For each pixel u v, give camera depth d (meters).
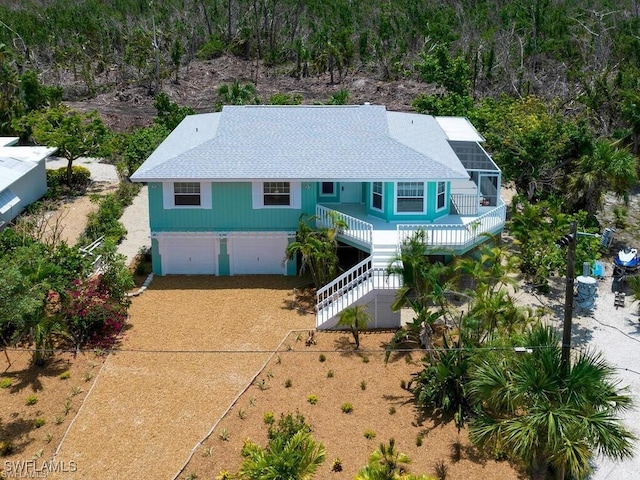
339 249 33.66
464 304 30.23
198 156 32.06
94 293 27.47
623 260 31.38
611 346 26.88
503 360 19.33
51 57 78.44
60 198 42.78
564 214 31.91
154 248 32.28
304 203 31.81
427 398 23.17
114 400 23.48
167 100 55.34
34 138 47.94
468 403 22.73
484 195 33.88
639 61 64.44
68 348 26.39
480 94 67.69
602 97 48.25
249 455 18.56
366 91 71.25
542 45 71.50
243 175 30.98
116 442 21.53
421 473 20.20
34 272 25.42
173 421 22.48
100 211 38.28
